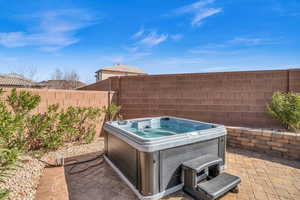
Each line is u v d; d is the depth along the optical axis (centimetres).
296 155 396
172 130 515
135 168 280
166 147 267
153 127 539
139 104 695
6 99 381
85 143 541
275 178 316
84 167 377
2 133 215
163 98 668
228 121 589
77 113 512
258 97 554
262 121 550
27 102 362
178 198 265
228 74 588
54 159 393
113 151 372
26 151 377
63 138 487
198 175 295
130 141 286
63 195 238
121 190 288
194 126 459
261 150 446
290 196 262
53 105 454
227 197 261
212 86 608
